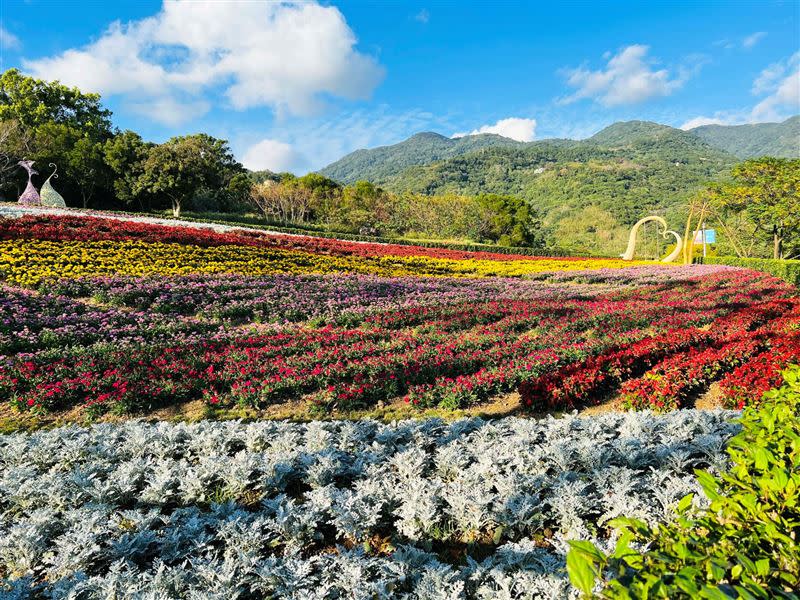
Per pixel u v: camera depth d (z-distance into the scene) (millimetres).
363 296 15688
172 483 4684
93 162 42406
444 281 20125
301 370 8547
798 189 38500
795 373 3180
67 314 11461
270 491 4641
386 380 8094
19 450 5445
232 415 7367
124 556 3641
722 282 22359
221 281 15344
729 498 1761
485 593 3055
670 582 1337
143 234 20000
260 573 3307
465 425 5988
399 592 3273
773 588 1343
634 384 7473
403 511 3977
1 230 16547
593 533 3775
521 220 70938
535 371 8398
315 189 66875
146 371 8258
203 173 44562
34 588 3496
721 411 6012
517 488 4254
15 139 38969
